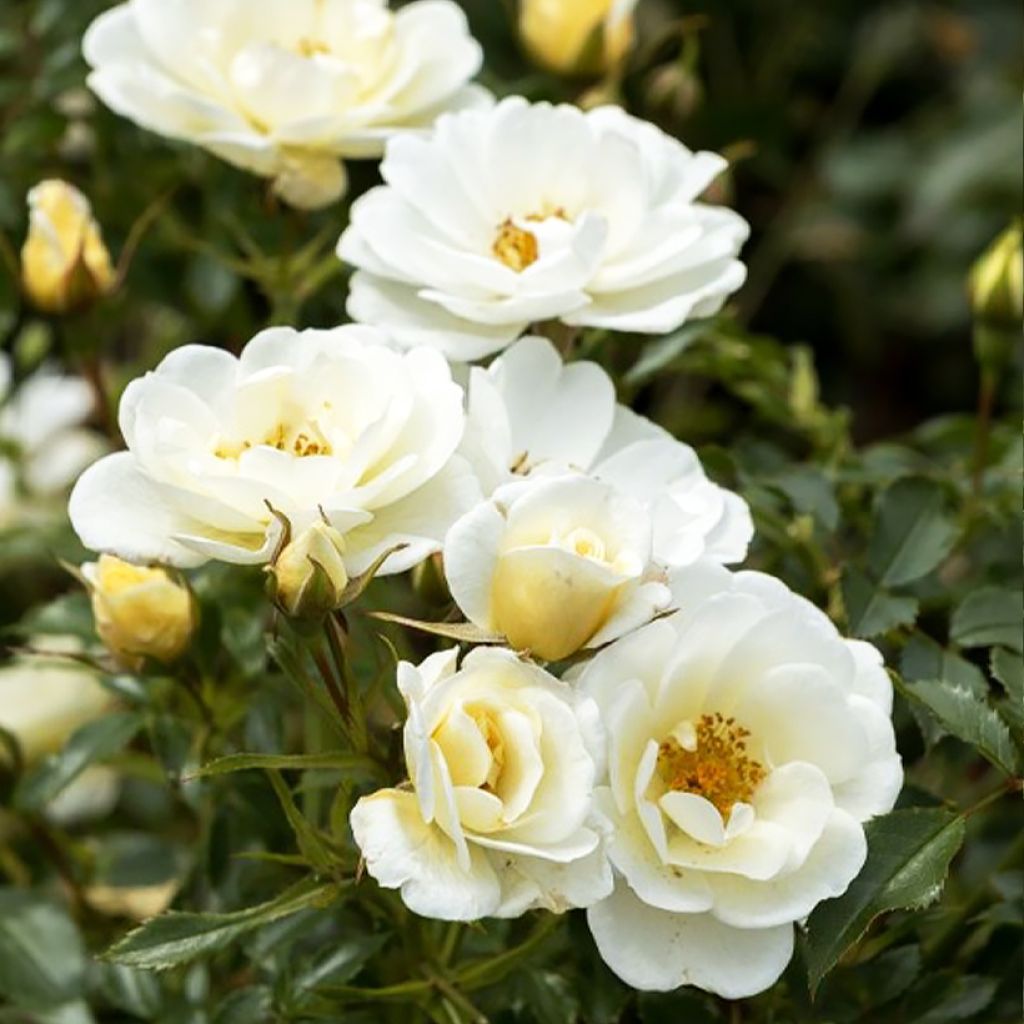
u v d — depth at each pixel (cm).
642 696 65
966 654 77
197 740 74
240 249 83
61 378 90
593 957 69
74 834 87
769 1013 70
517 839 63
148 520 66
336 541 65
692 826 64
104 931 80
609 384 69
